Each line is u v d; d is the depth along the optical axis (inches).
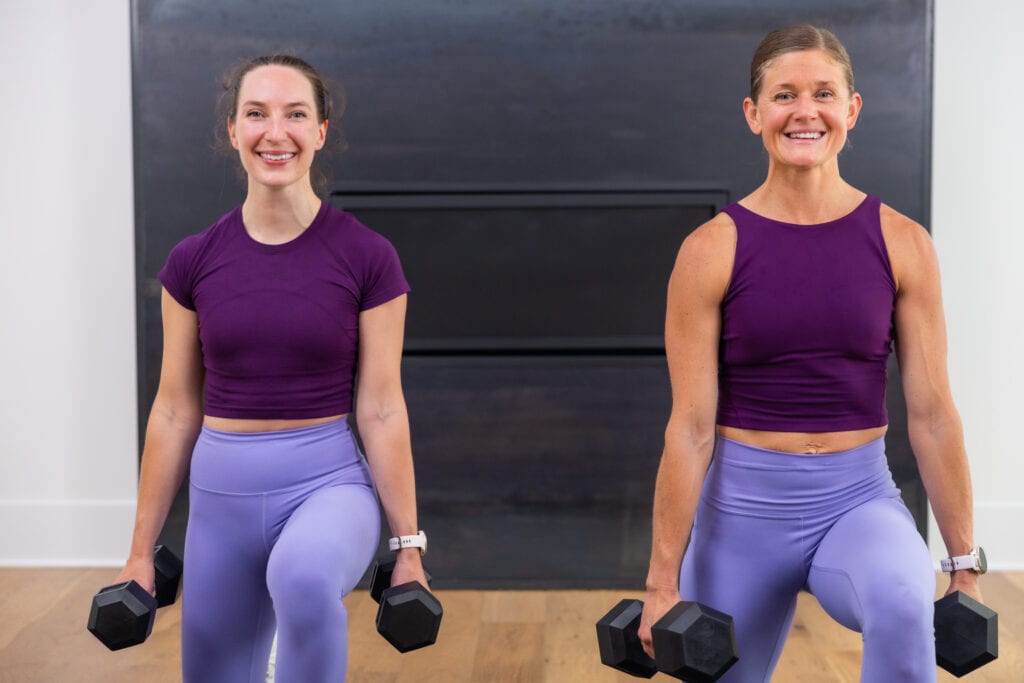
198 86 141.1
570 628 128.3
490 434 143.3
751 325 69.1
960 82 146.3
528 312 142.4
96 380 150.6
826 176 69.9
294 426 73.4
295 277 72.7
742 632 71.5
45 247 149.3
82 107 147.9
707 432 70.8
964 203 147.5
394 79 140.6
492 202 141.2
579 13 139.7
